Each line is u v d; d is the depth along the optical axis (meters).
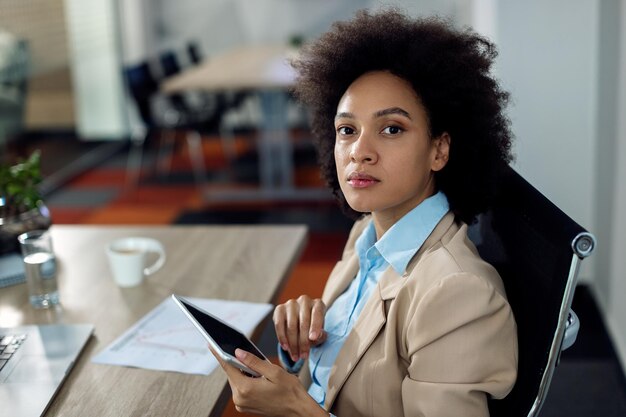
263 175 4.73
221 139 6.14
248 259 1.67
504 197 1.13
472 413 0.93
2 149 4.26
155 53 6.45
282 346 1.23
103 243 1.83
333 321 1.21
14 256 1.65
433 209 1.10
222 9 6.33
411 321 0.98
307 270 3.28
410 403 0.96
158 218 4.18
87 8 5.50
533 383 0.96
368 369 1.04
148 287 1.54
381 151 1.05
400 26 1.08
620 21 2.53
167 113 4.89
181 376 1.17
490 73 1.10
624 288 2.44
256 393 0.99
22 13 4.52
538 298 0.96
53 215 4.26
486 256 1.18
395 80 1.05
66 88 5.10
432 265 1.01
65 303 1.47
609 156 2.67
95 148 5.63
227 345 1.03
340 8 6.18
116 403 1.10
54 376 1.16
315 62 1.17
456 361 0.93
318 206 4.32
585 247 0.89
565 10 2.78
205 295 1.49
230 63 4.98
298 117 6.38
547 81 2.84
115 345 1.27
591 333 2.64
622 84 2.49
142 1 6.18
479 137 1.08
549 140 2.89
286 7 6.25
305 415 0.99
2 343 1.27
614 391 2.29
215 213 4.25
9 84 4.34
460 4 5.75
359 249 1.21
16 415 1.06
